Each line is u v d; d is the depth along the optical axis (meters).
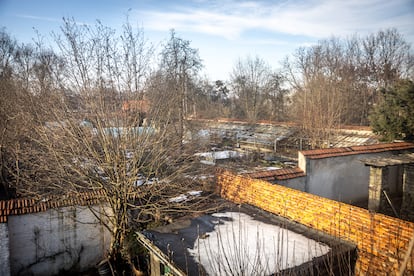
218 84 53.56
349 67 37.66
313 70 38.06
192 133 17.08
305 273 5.51
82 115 9.66
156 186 10.60
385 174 10.31
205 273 5.45
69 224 9.57
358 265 6.57
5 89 16.38
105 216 10.11
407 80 18.16
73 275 9.59
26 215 8.95
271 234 7.07
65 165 9.48
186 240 6.84
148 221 10.30
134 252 9.34
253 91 47.38
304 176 11.61
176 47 23.98
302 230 7.33
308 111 23.33
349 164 12.89
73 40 9.85
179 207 9.87
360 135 20.17
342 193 12.81
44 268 9.24
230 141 31.52
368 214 6.58
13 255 8.80
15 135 12.91
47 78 10.34
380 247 6.26
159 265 7.41
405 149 14.70
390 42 36.16
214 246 6.50
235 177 10.62
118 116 9.78
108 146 9.66
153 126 10.38
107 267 9.34
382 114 17.86
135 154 9.66
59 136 9.37
